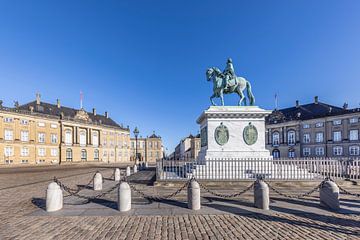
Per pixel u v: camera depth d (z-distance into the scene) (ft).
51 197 30.86
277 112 254.68
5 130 191.42
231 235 22.13
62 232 23.07
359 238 21.42
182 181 49.96
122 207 30.48
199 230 23.47
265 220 26.63
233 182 47.85
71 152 242.78
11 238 21.59
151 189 46.78
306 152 224.33
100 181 48.49
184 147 339.77
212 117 59.88
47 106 243.60
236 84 62.34
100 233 22.74
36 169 134.00
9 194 44.73
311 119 220.64
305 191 43.83
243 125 59.93
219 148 58.95
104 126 285.64
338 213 29.48
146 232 22.97
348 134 195.93
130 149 351.46
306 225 24.94
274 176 51.80
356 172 53.78
